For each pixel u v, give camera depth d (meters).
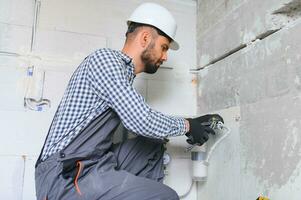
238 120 1.37
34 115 1.53
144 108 1.03
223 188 1.45
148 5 1.32
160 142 1.38
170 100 1.79
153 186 1.11
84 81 1.10
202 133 1.22
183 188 1.73
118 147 1.31
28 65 1.55
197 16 1.92
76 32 1.66
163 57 1.30
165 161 1.59
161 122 1.07
